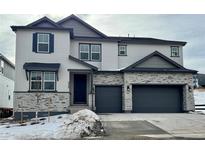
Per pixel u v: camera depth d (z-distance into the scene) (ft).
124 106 62.13
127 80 62.85
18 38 57.93
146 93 64.39
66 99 57.41
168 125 41.52
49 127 37.40
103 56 68.44
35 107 56.29
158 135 33.47
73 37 66.28
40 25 59.72
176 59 72.90
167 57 66.90
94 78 63.16
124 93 62.49
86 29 70.59
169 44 73.10
